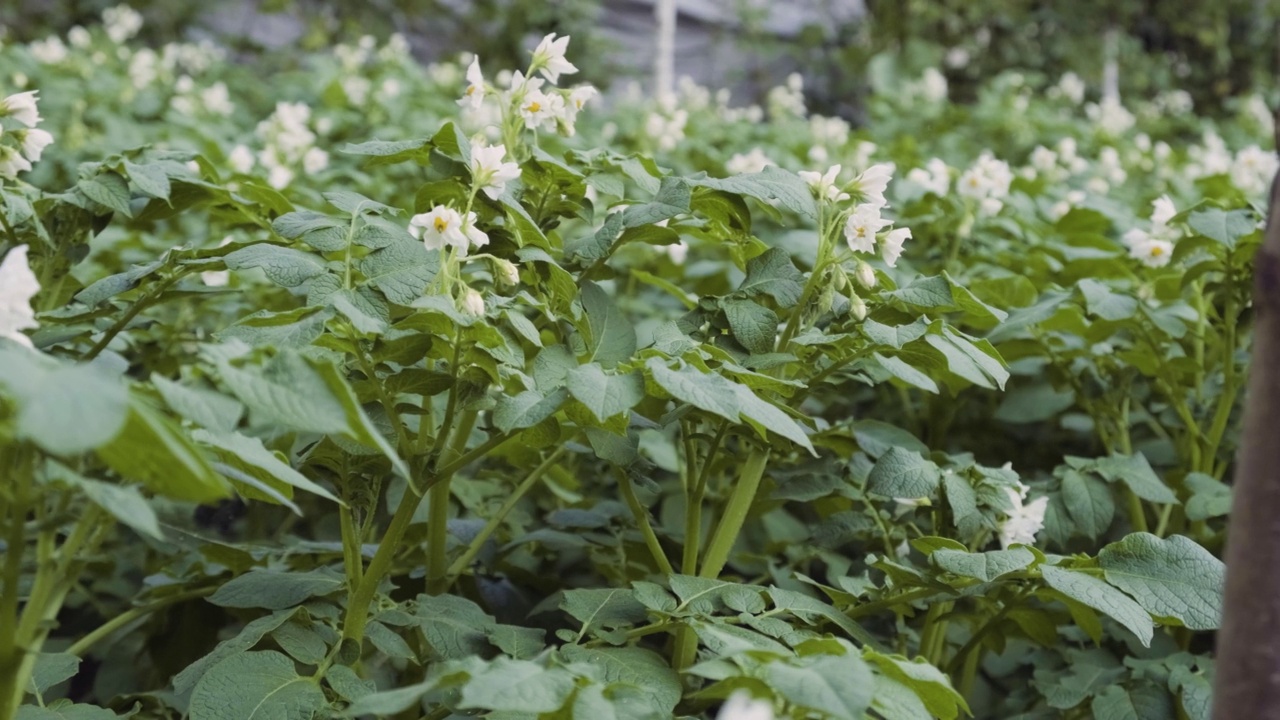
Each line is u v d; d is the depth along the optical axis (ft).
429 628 6.72
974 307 7.23
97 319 7.85
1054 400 10.81
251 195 8.59
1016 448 11.87
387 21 33.12
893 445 8.35
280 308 10.80
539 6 32.94
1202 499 8.96
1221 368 10.61
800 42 36.65
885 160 17.04
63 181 14.40
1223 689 4.54
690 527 7.55
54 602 7.65
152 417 3.99
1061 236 12.23
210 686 5.90
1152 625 5.98
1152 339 10.02
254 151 16.01
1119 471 8.70
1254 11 38.32
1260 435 4.42
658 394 6.43
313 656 6.41
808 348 7.41
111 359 7.58
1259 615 4.43
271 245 6.93
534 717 5.80
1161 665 7.89
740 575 10.55
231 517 11.61
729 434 7.66
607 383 5.71
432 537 7.86
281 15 34.22
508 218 7.32
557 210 7.90
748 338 7.22
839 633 8.21
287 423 4.60
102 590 10.89
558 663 5.16
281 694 5.95
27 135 7.44
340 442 6.50
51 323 7.68
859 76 35.68
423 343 6.32
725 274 12.17
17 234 7.79
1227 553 4.59
